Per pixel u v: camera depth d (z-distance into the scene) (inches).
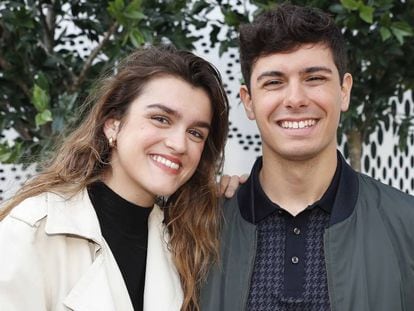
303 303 92.7
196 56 96.1
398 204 95.5
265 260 95.9
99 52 130.4
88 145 96.3
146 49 97.7
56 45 135.9
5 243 86.7
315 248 95.0
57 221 89.1
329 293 91.9
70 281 89.1
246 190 100.3
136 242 96.7
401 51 125.0
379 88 134.0
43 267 88.0
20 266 85.4
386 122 144.2
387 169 156.6
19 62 126.6
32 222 87.9
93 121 96.7
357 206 96.1
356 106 133.3
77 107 120.3
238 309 94.7
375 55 126.7
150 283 95.7
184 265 99.0
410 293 92.8
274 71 94.1
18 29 124.0
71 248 90.6
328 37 94.4
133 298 94.7
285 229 96.6
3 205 94.3
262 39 94.5
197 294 98.9
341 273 92.4
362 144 144.8
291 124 94.7
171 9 125.3
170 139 92.1
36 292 86.0
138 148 92.4
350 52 129.3
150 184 92.7
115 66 113.9
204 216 101.0
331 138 96.0
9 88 129.0
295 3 120.8
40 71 123.3
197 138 95.6
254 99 97.0
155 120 92.3
